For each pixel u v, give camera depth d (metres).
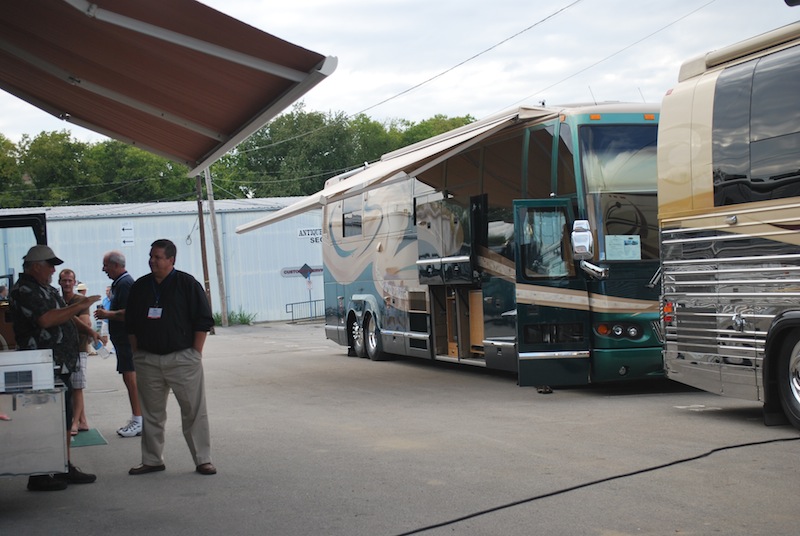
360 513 6.46
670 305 10.16
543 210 12.27
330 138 78.94
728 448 8.15
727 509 6.12
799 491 6.54
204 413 8.15
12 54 8.94
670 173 10.02
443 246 15.43
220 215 43.78
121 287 10.40
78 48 8.07
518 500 6.59
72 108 10.90
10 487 7.87
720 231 9.38
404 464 8.11
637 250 12.20
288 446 9.36
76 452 9.62
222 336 34.81
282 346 27.53
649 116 12.48
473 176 14.59
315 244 45.31
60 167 73.44
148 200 74.62
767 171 8.80
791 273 8.56
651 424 9.72
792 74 8.58
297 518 6.40
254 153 80.25
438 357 16.42
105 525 6.45
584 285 12.23
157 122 10.25
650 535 5.60
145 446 8.27
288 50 6.44
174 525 6.37
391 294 18.56
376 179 13.36
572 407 11.35
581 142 12.27
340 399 13.38
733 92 9.23
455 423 10.45
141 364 8.09
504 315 13.62
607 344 12.09
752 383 9.16
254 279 44.44
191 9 5.93
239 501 7.00
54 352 7.73
